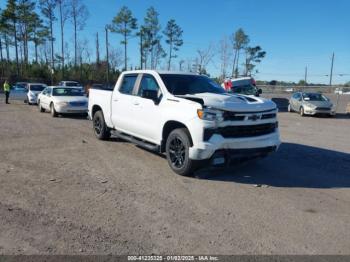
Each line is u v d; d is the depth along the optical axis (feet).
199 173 22.52
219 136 20.38
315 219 15.74
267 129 22.48
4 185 19.56
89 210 16.20
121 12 210.38
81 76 218.79
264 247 13.11
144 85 26.58
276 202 17.72
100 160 25.68
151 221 15.14
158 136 23.93
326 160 27.20
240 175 22.47
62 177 21.22
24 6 209.15
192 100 21.45
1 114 57.88
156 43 216.33
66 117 55.98
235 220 15.42
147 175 22.02
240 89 81.82
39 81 207.62
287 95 158.51
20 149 28.86
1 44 221.46
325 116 71.77
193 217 15.65
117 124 29.71
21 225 14.55
